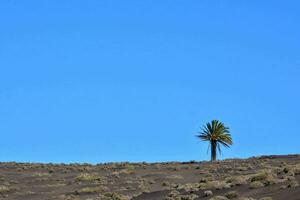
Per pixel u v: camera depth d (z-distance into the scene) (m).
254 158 154.00
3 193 106.50
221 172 122.81
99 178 118.19
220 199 58.84
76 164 161.00
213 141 156.00
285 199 52.25
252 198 55.94
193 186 74.06
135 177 120.94
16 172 140.00
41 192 105.81
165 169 136.25
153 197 74.50
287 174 66.94
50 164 161.12
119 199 82.69
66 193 102.06
